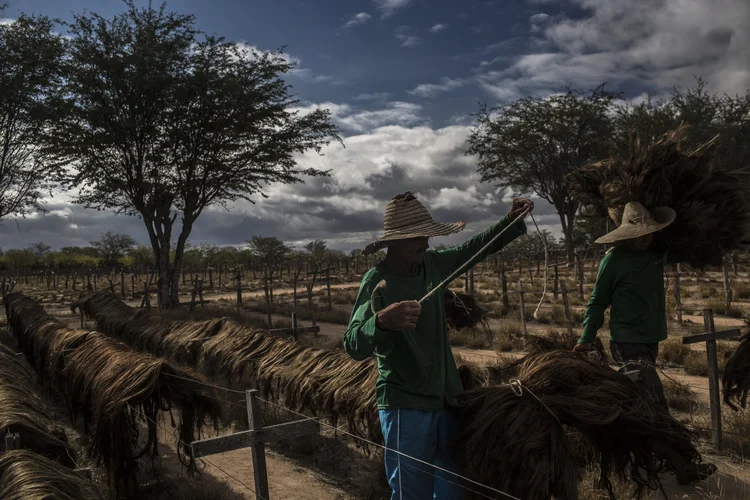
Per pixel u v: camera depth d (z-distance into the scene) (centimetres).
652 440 288
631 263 459
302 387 588
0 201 2288
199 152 2444
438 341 286
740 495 457
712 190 442
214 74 2398
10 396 451
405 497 276
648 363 451
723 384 539
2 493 279
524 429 263
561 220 4062
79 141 2244
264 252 7419
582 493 444
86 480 331
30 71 2198
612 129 3781
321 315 1970
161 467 572
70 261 7575
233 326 813
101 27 2281
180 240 2538
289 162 2550
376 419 491
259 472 375
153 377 497
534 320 1644
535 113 3903
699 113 3512
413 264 289
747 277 2669
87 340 670
